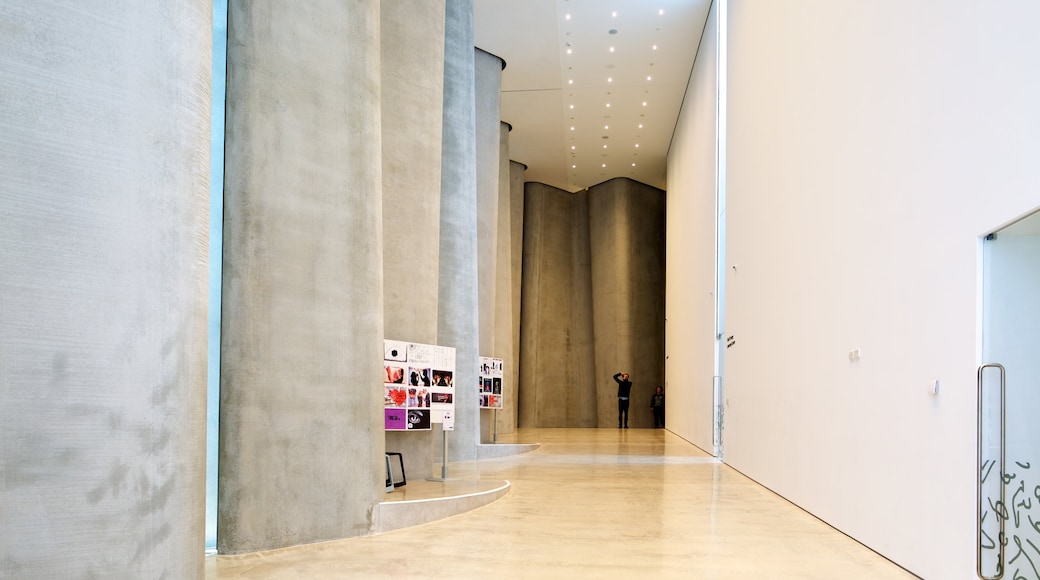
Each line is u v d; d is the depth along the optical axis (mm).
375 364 7426
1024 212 4395
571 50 19969
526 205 30578
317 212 6914
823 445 8141
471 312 14594
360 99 7387
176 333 3920
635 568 5852
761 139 11414
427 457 10641
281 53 6734
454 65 14477
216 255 6430
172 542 3824
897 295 6230
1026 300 4406
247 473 6316
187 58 4062
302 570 5688
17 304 3398
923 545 5652
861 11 7105
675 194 25000
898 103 6246
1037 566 4254
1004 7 4641
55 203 3510
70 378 3502
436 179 10812
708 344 17297
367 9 7543
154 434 3766
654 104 23266
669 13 17984
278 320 6566
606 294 29844
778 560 6215
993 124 4773
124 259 3701
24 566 3348
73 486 3475
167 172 3914
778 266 10227
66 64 3572
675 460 15492
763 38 11344
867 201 6930
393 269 10109
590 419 30297
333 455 6914
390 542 6805
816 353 8430
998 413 4711
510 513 8500
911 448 5914
